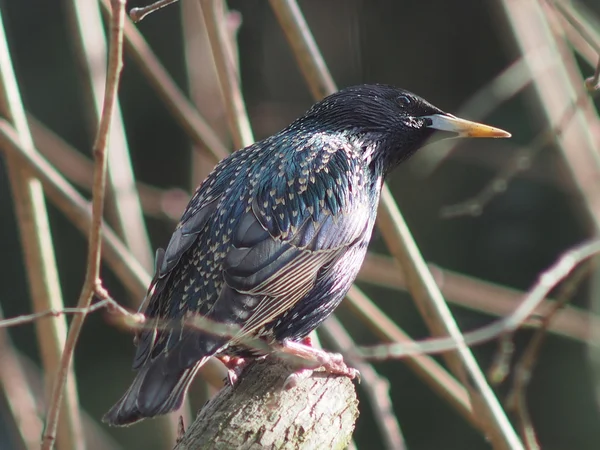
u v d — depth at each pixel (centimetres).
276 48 1717
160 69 1076
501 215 1606
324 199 841
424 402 1644
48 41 1780
